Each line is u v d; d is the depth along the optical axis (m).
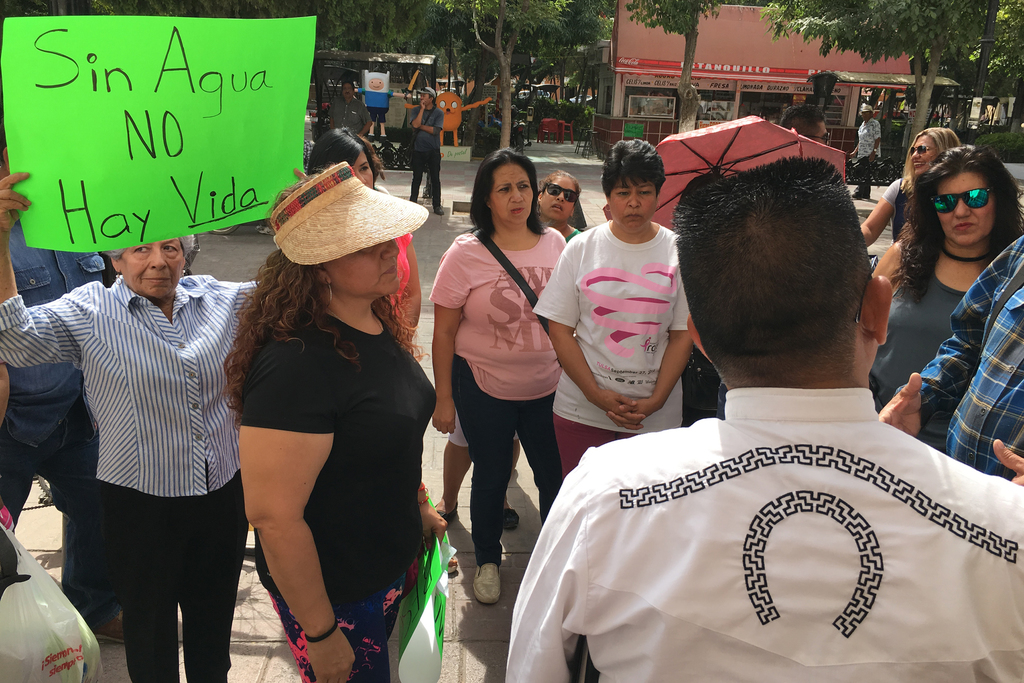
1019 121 26.53
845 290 0.88
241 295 2.11
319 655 1.53
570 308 2.50
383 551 1.68
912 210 2.49
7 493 2.26
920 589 0.81
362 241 1.46
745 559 0.84
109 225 1.60
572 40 22.25
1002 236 2.35
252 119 1.70
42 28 1.46
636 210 2.37
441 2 16.67
